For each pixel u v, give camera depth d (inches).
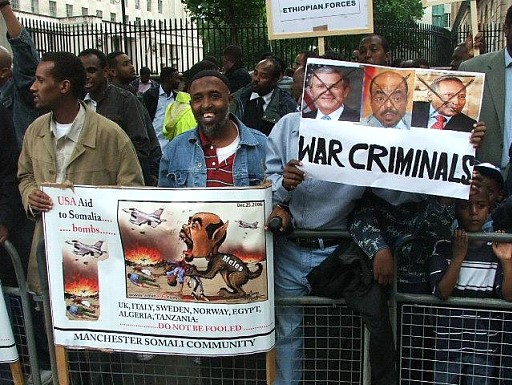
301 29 195.0
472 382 122.4
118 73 269.0
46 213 119.4
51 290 122.0
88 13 2741.1
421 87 111.9
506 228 123.1
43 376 144.0
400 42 609.3
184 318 117.6
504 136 150.6
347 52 553.9
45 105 130.2
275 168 125.8
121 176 133.7
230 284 115.6
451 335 120.9
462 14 1131.9
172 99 324.8
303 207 123.2
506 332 118.3
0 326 130.0
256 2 573.0
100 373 129.6
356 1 190.9
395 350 119.9
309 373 128.0
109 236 118.0
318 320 125.1
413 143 112.5
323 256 124.7
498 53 154.1
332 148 114.5
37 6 2471.7
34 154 132.9
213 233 114.5
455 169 111.8
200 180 129.8
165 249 116.3
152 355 128.1
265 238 115.0
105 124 133.5
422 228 122.3
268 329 117.6
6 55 173.8
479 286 118.1
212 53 605.0
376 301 115.2
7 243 128.9
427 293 121.5
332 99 114.0
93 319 121.3
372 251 116.0
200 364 125.9
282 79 291.3
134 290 118.7
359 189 121.3
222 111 126.8
